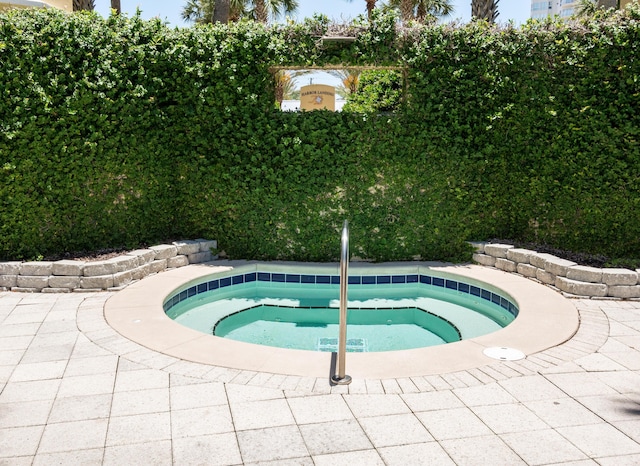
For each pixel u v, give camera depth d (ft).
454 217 28.91
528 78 27.12
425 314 23.39
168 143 28.40
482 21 27.30
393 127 27.89
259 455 10.51
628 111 25.36
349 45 26.86
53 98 24.34
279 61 26.81
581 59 25.94
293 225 28.94
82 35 24.81
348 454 10.57
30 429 11.50
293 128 27.78
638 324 18.86
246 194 28.71
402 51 27.04
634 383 13.93
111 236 27.07
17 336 17.34
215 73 27.32
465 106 27.66
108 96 25.68
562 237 27.55
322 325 21.98
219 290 26.78
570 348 16.40
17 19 23.81
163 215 28.91
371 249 29.12
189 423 11.77
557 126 26.86
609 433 11.38
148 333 17.54
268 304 24.58
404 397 13.01
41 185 24.63
